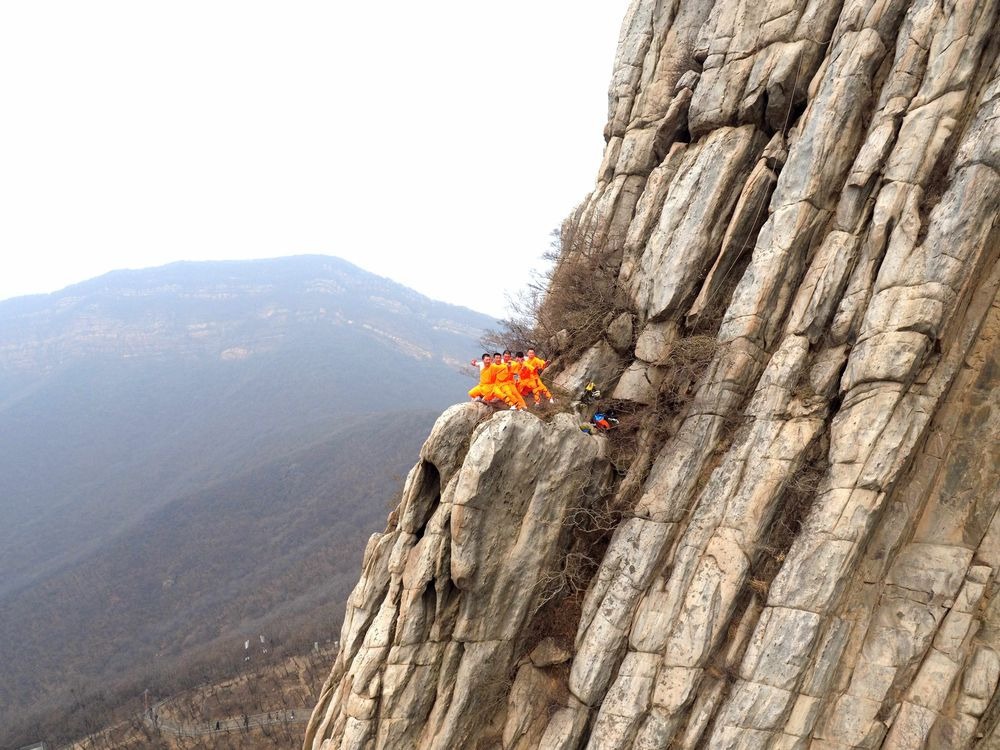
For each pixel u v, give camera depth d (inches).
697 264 851.4
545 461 766.5
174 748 2492.6
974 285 674.8
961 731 608.7
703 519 738.2
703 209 855.7
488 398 823.7
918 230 673.6
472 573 740.7
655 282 878.4
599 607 765.9
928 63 703.7
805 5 839.7
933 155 681.0
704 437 774.5
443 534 761.6
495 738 780.0
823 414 714.2
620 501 812.6
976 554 654.5
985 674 617.9
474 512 732.0
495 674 780.6
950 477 684.1
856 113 754.2
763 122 866.1
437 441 780.6
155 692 3102.9
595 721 724.7
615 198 1016.9
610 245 983.6
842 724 636.7
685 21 1013.8
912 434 653.9
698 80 941.8
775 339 777.6
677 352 833.5
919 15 719.1
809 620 645.9
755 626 681.6
